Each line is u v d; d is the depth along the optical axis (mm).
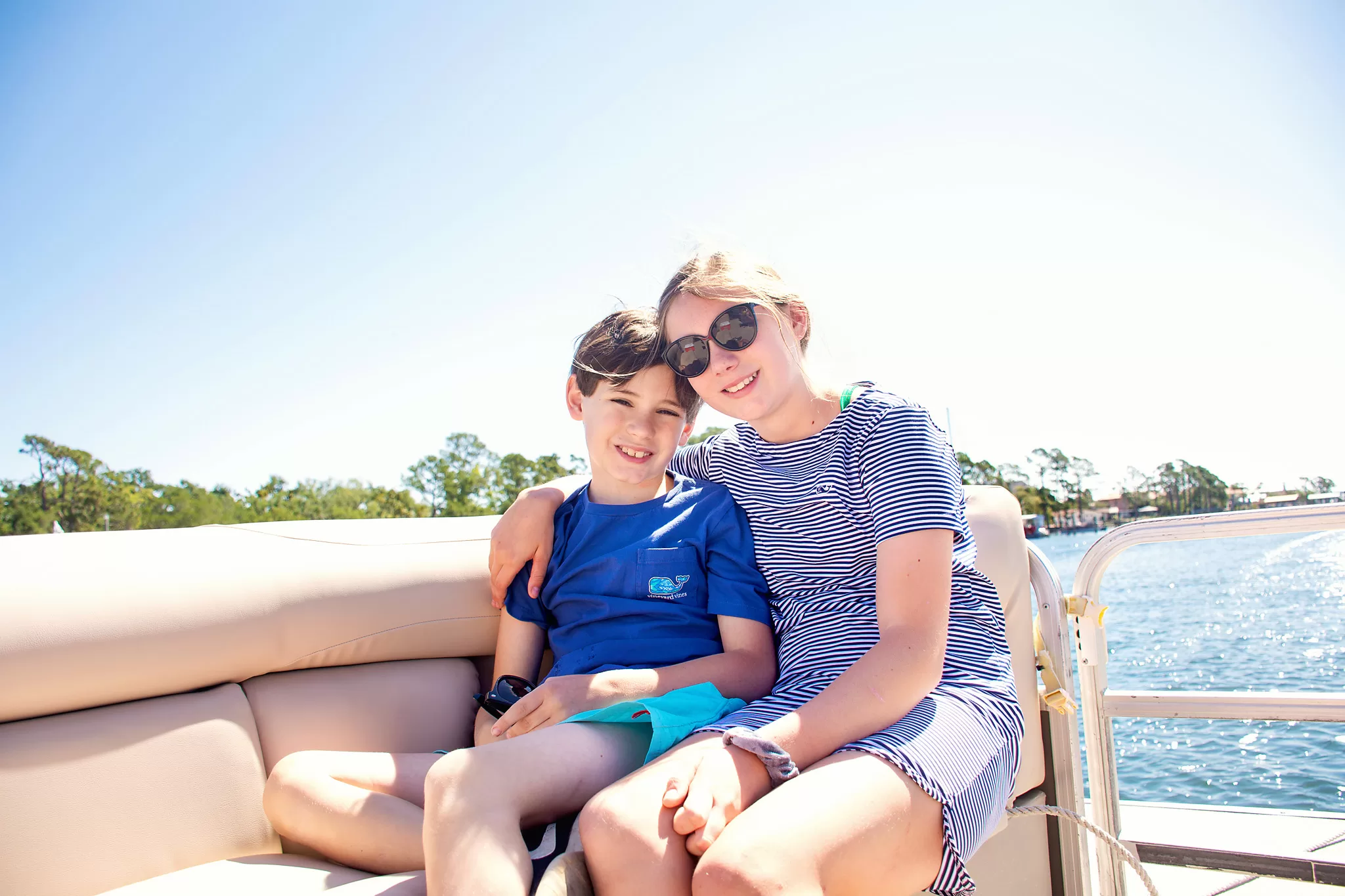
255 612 1397
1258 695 1628
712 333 1455
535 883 969
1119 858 1676
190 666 1321
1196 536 1651
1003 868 1596
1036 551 1749
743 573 1515
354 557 1566
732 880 839
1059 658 1665
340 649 1509
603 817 951
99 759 1207
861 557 1415
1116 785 1722
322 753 1312
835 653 1348
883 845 981
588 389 1641
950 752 1120
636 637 1485
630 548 1540
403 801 1222
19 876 1103
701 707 1241
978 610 1395
